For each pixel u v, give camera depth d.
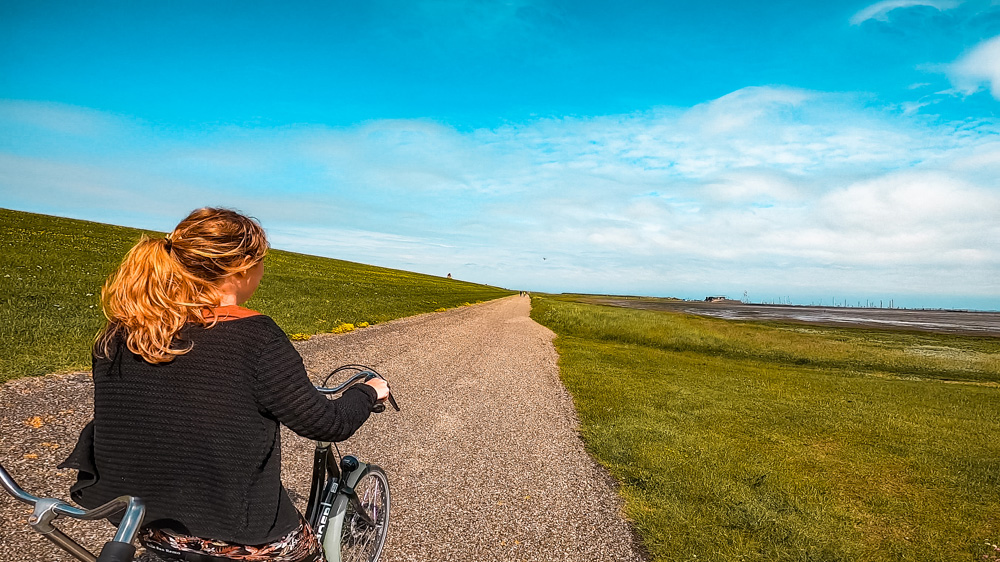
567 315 35.66
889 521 5.72
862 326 65.38
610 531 4.87
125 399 1.51
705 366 18.39
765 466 7.12
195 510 1.52
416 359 13.00
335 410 1.70
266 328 1.58
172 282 1.48
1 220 32.97
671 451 7.42
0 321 8.85
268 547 1.63
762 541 4.91
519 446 7.16
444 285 89.00
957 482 7.18
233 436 1.50
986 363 26.80
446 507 5.01
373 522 2.89
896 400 14.14
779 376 17.34
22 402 5.82
